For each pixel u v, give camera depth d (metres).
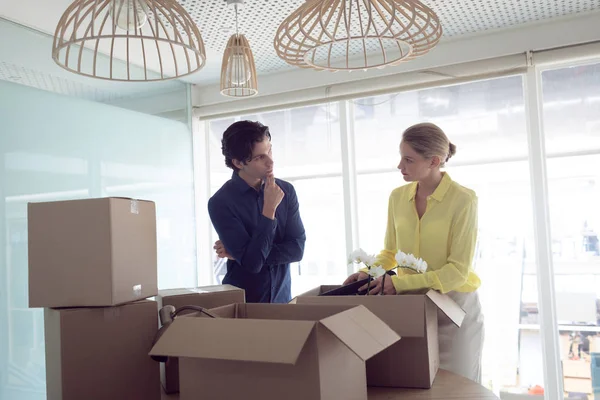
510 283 3.22
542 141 2.98
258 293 2.29
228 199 2.29
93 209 1.25
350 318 1.08
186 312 1.49
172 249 3.69
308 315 1.30
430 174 2.01
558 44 2.89
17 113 2.64
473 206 1.89
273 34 2.89
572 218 3.04
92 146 3.07
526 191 3.19
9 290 2.53
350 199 3.53
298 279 3.78
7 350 2.50
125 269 1.28
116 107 3.27
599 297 2.98
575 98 3.04
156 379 1.31
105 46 3.03
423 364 1.37
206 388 1.07
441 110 3.37
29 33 2.77
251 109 3.77
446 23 2.85
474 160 3.30
